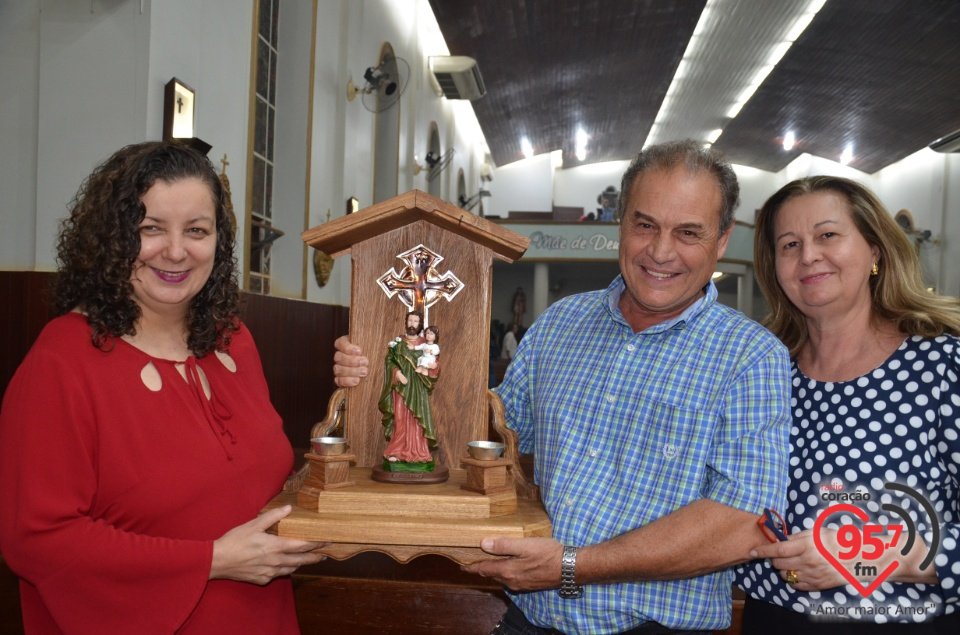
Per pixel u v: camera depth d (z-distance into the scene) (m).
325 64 7.82
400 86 10.97
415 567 3.07
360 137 9.05
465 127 18.41
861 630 1.60
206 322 1.62
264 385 1.79
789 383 1.62
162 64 4.53
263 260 7.16
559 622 1.67
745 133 21.70
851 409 1.66
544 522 1.60
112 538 1.37
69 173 4.35
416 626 2.89
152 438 1.45
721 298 22.23
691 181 1.60
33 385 1.38
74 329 1.44
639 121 21.25
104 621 1.37
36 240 4.32
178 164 1.46
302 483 1.78
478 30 12.78
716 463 1.59
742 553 1.52
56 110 4.36
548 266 18.94
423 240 1.89
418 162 12.45
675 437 1.64
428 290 1.87
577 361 1.83
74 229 1.44
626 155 24.42
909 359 1.63
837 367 1.74
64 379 1.39
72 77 4.37
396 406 1.76
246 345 1.79
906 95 16.22
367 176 9.41
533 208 23.47
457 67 12.08
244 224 5.87
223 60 5.42
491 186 23.64
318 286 7.97
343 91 8.32
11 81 4.39
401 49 11.12
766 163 23.94
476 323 1.88
